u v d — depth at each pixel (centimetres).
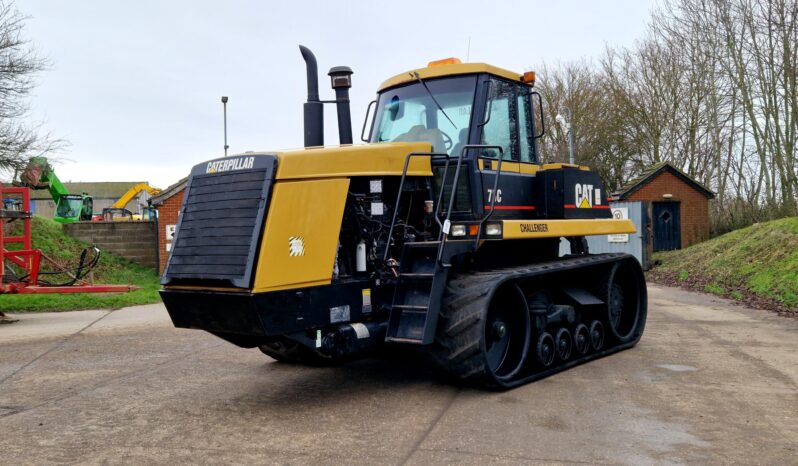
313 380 640
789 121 1866
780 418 491
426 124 661
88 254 1858
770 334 860
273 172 504
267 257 489
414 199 622
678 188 2216
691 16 2352
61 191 2923
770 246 1520
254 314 484
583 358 703
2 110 1922
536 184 723
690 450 424
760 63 1978
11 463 421
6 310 1229
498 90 674
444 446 438
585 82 3528
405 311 558
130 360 760
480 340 549
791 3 1827
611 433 460
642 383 606
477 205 612
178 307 531
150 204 1891
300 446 444
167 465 412
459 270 623
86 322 1090
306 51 627
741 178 2303
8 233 1686
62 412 542
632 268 820
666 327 934
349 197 563
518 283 623
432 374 656
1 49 1867
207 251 513
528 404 540
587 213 748
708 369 660
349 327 546
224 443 454
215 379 653
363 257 570
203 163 551
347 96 649
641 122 3017
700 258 1805
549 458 411
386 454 424
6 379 670
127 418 521
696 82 2614
